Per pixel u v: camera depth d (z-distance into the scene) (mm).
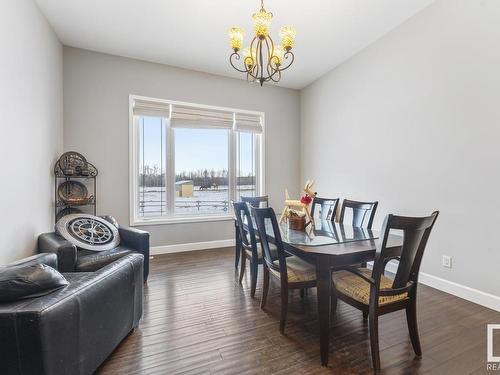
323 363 1581
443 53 2621
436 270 2715
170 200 4113
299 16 2857
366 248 1782
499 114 2223
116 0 2596
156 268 3314
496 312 2219
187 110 4105
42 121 2717
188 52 3607
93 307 1402
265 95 4676
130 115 3746
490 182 2289
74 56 3453
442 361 1616
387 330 1956
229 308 2297
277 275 2035
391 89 3178
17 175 2160
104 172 3619
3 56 1938
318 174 4492
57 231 2539
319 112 4453
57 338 1164
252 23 2967
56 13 2764
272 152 4762
